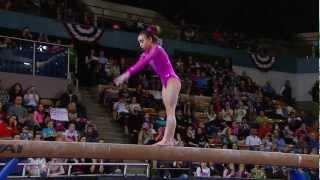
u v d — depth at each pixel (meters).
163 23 25.31
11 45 16.44
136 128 17.47
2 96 15.45
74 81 18.64
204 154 6.80
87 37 21.08
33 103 15.73
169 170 14.10
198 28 25.59
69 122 15.26
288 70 26.34
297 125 21.95
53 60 17.34
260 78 25.55
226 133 18.72
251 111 21.77
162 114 18.17
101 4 24.89
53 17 20.52
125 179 12.15
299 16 27.45
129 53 22.38
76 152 6.03
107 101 18.83
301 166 7.47
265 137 19.70
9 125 13.86
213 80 22.41
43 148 5.83
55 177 11.34
